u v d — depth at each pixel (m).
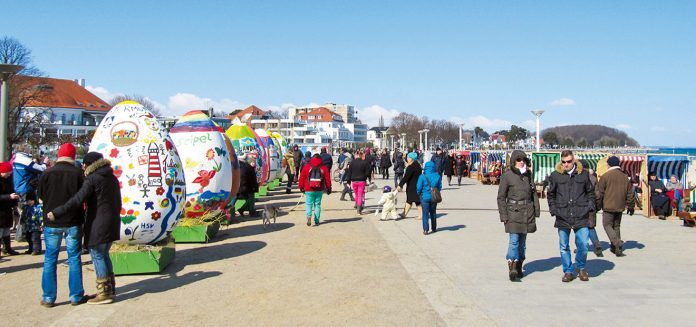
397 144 113.81
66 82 100.00
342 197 19.73
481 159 32.50
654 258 9.35
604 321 5.93
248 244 10.70
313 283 7.60
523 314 6.18
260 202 19.28
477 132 120.38
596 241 9.56
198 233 10.83
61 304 6.70
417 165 14.42
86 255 9.87
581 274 7.73
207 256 9.54
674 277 7.95
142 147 8.69
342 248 10.23
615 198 9.47
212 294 7.08
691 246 10.50
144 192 8.49
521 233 7.59
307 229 12.66
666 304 6.58
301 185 13.19
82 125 89.75
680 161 18.36
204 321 5.99
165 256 8.58
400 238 11.35
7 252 9.96
